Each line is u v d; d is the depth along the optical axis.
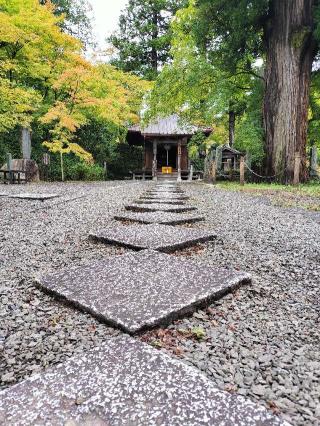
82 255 2.73
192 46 13.71
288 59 12.07
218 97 13.27
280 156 12.47
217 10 11.95
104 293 1.82
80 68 14.38
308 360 1.32
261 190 9.83
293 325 1.61
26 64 14.22
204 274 2.14
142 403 1.00
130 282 1.99
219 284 1.96
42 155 17.05
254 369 1.25
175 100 15.09
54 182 15.20
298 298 1.92
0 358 1.32
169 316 1.58
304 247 3.07
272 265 2.51
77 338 1.44
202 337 1.47
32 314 1.68
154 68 26.81
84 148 20.00
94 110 16.83
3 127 13.75
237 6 11.52
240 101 17.53
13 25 12.47
